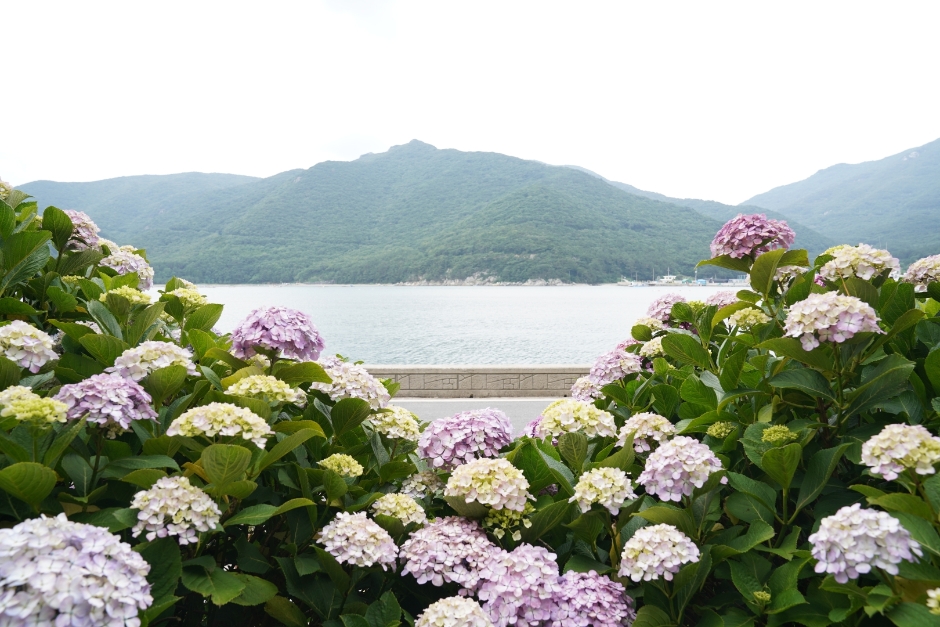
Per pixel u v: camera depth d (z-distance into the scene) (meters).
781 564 1.91
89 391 1.72
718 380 2.59
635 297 149.25
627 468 2.20
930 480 1.62
